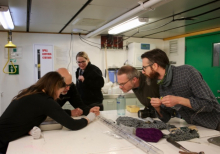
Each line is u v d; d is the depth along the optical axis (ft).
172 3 7.05
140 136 4.28
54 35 12.58
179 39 14.14
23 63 12.00
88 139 4.39
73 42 13.02
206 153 3.59
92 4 7.07
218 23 10.28
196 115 4.94
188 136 4.28
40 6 7.23
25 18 8.92
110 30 11.00
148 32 12.70
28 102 4.59
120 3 6.97
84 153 3.67
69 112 6.59
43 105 4.64
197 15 8.64
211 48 12.08
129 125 5.13
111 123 5.32
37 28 11.12
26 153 3.69
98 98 9.73
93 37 13.47
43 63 11.73
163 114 5.55
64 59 12.85
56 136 4.61
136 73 5.84
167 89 5.24
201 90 4.50
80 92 9.90
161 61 4.84
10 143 4.21
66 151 3.76
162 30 12.05
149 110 6.24
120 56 14.32
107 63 13.98
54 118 4.77
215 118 4.93
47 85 4.99
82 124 5.18
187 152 3.54
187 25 10.65
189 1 6.85
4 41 11.57
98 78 9.53
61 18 9.00
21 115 4.49
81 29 11.50
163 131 4.87
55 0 6.63
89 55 13.44
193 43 13.17
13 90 11.88
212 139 4.11
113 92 12.43
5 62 11.68
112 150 3.80
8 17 7.98
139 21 8.85
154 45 14.33
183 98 4.45
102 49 13.76
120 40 14.08
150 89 5.94
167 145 3.98
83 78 9.37
